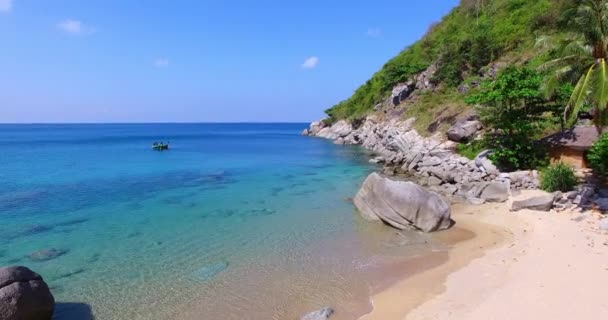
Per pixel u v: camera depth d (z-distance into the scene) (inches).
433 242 676.7
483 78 1796.3
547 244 606.9
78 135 5472.4
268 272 565.3
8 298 394.3
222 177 1396.4
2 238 712.4
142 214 879.7
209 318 444.5
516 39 1904.5
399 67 2674.7
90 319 443.5
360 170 1533.0
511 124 1064.2
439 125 1678.2
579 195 791.7
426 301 461.1
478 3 2527.1
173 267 583.8
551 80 828.0
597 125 802.2
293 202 991.6
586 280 465.1
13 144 3383.4
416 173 1341.0
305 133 4384.8
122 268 579.5
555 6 1798.7
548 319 386.9
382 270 564.7
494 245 638.5
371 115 2706.7
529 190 909.8
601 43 745.6
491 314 408.5
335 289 509.0
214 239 709.3
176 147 2920.8
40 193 1114.1
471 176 1088.8
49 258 616.7
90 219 840.3
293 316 447.2
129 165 1759.4
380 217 796.0
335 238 709.9
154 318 445.4
